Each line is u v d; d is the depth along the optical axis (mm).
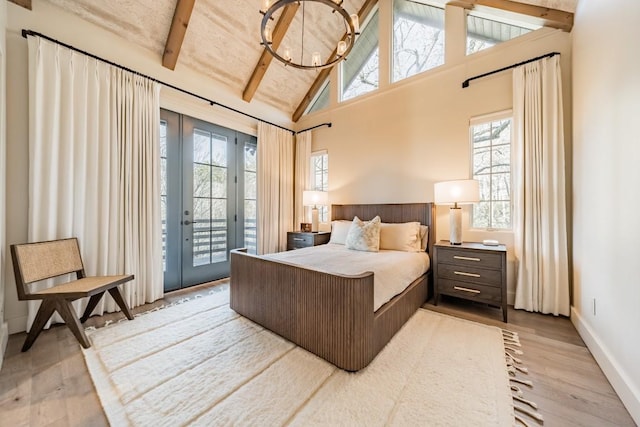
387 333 1949
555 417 1271
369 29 4148
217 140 3824
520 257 2621
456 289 2627
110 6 2568
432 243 3166
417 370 1624
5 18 2049
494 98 2891
